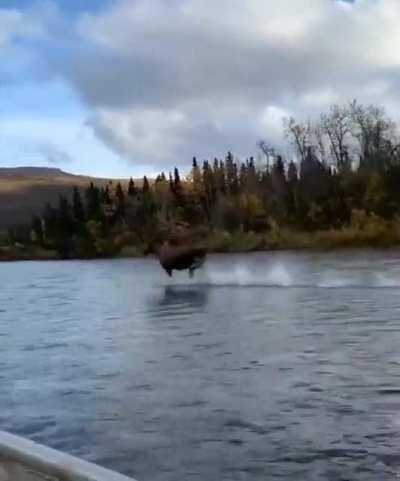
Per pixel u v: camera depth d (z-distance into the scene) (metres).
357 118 135.12
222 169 143.38
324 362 19.00
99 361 21.31
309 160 134.50
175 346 23.73
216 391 15.94
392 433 11.95
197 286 53.75
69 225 161.75
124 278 72.69
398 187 113.75
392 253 84.88
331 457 10.84
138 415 14.06
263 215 121.38
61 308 43.44
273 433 12.27
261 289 48.28
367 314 30.61
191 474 10.41
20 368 20.58
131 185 161.88
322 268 64.62
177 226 61.38
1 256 167.00
